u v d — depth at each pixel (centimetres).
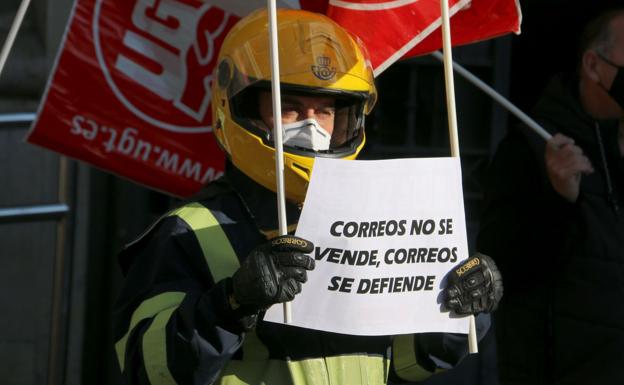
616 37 701
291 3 637
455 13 607
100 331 932
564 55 1080
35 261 917
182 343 420
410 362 484
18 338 914
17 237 912
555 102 716
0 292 909
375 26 595
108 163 698
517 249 693
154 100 702
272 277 409
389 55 595
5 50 488
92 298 927
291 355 452
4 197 905
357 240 435
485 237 702
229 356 425
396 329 441
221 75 489
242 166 475
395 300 441
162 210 945
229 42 493
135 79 699
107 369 932
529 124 678
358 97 481
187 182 708
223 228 463
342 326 435
